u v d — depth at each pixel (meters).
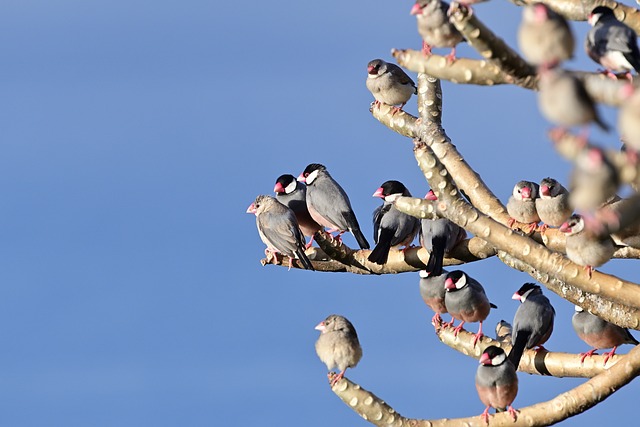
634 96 7.27
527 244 11.23
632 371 10.82
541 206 14.20
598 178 7.48
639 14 11.41
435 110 13.34
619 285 10.92
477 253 14.30
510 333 15.73
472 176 12.35
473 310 15.19
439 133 12.62
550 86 7.52
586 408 10.96
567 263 11.04
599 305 12.06
